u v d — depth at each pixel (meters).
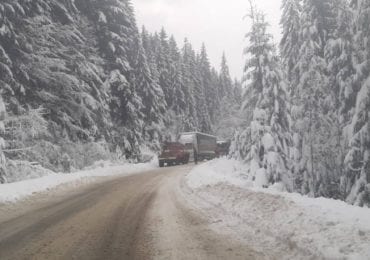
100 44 34.75
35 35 23.97
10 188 15.47
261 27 25.94
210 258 6.67
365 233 6.24
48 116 26.42
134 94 38.44
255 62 25.80
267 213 9.01
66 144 27.83
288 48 29.55
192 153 43.53
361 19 18.02
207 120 80.88
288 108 25.11
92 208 12.40
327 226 6.99
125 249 7.43
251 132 25.17
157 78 58.53
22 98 24.23
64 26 26.41
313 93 23.89
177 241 7.86
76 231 9.12
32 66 23.89
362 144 17.69
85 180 21.34
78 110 28.11
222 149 57.78
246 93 26.30
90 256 7.05
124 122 36.97
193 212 10.94
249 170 25.61
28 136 22.91
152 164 37.06
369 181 17.69
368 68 18.56
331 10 26.16
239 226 8.80
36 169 21.83
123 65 35.31
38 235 8.83
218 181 15.42
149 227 9.27
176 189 16.58
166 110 62.88
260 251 6.90
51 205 13.30
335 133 23.30
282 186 23.06
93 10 34.25
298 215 8.02
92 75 28.89
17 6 20.89
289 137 25.08
